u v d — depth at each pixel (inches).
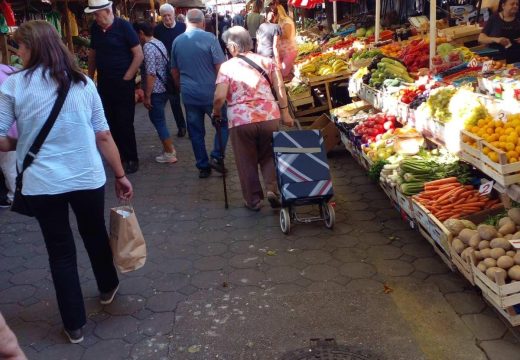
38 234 207.8
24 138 124.4
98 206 135.6
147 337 136.2
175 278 166.4
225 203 224.2
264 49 376.2
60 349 133.3
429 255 169.6
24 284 168.2
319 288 154.6
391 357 122.3
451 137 170.2
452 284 151.1
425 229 167.5
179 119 355.9
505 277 121.0
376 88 262.2
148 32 289.0
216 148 267.7
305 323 137.8
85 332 139.7
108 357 129.1
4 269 179.5
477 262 130.2
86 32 530.9
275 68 209.3
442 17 445.7
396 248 176.6
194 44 248.1
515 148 138.6
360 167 269.1
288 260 173.6
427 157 193.6
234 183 257.8
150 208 230.4
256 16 486.3
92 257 146.3
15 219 223.8
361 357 122.6
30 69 122.1
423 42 309.1
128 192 145.5
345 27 550.3
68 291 132.5
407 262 166.4
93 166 130.5
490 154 141.3
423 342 126.9
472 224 144.6
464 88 194.1
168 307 149.8
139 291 159.3
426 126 195.5
